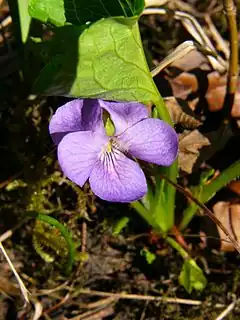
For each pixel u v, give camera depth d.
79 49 0.08
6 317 0.10
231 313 0.10
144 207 0.10
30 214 0.10
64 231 0.10
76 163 0.09
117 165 0.09
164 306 0.10
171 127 0.09
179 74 0.12
